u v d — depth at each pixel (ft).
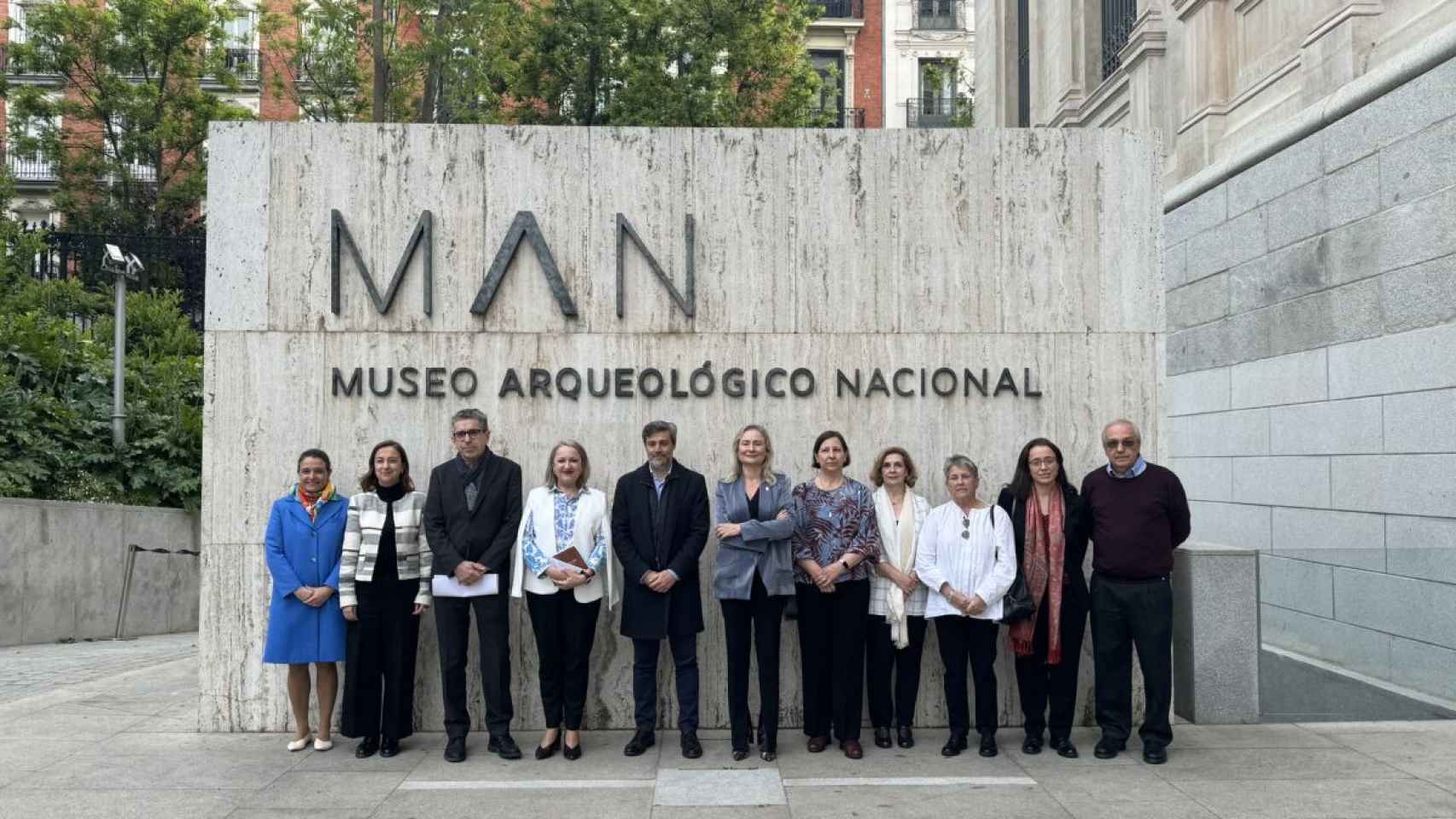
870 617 21.35
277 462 22.84
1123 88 50.24
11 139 92.53
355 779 19.13
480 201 23.39
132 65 92.32
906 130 23.77
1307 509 32.19
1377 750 20.90
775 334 23.52
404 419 23.02
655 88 71.92
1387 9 30.99
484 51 72.74
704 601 23.00
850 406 23.44
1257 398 35.09
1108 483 20.59
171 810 17.39
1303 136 32.71
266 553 20.62
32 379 49.62
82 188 92.68
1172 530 20.58
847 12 124.36
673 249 23.54
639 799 17.98
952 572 20.71
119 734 22.35
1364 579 24.81
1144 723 20.36
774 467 23.25
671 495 20.67
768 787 18.70
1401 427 28.02
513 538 20.68
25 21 96.22
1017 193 23.75
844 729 20.57
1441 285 26.61
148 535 44.70
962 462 21.12
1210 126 40.34
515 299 23.29
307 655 20.38
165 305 64.59
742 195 23.63
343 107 86.28
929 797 18.11
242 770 19.65
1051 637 20.43
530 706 22.84
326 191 23.22
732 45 73.41
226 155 23.11
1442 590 24.73
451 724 20.33
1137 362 23.62
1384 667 24.47
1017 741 21.88
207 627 22.66
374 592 20.48
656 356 23.35
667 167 23.59
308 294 23.04
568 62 72.69
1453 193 26.27
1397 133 28.43
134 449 47.75
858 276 23.61
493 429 23.09
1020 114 67.56
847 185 23.68
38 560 38.88
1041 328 23.62
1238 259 36.35
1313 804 17.62
